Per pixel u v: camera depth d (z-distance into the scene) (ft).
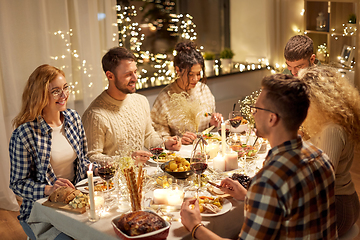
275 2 16.63
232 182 5.20
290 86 3.54
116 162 5.63
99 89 11.81
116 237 4.28
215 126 9.13
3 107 10.18
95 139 7.37
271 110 3.61
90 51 11.40
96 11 11.35
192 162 5.24
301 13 16.34
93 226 4.57
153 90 13.43
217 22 18.12
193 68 8.73
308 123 5.06
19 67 10.21
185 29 16.48
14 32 9.98
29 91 6.01
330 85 4.82
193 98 9.37
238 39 18.26
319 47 15.84
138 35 15.89
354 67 14.74
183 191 5.17
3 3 9.65
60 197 5.21
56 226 5.10
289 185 3.40
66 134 6.50
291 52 8.46
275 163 3.53
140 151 6.65
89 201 4.81
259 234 3.43
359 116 4.86
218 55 18.54
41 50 10.36
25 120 6.09
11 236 9.10
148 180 5.83
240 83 16.57
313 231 3.60
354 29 14.47
